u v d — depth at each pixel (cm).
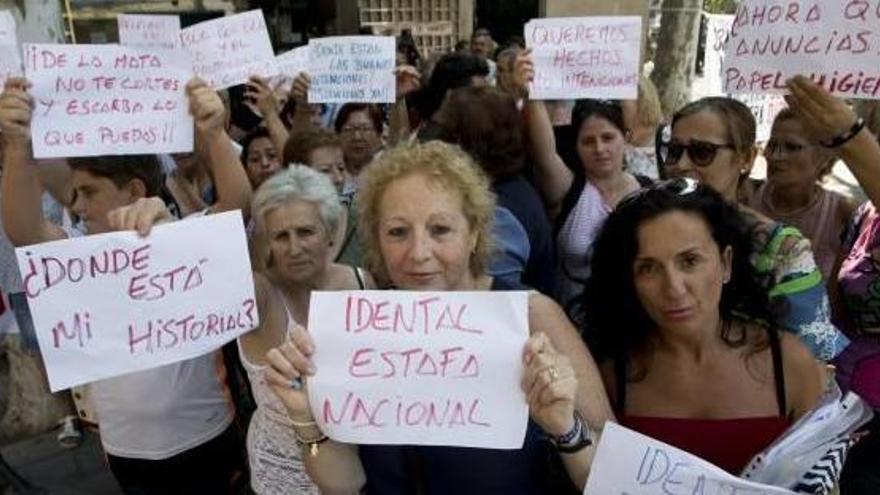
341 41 412
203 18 1043
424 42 1268
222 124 195
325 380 133
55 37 349
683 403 156
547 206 307
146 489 217
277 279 191
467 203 147
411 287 144
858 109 491
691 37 922
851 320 221
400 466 143
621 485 130
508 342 128
